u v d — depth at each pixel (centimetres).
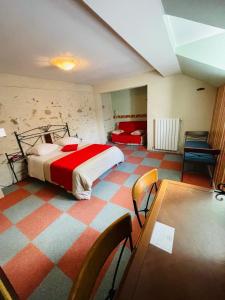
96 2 96
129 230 95
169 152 422
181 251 77
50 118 375
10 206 244
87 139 498
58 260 153
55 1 109
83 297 63
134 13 110
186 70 300
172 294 60
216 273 66
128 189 263
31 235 185
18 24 134
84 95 468
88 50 207
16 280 138
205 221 94
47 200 252
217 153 219
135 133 516
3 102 289
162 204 110
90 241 171
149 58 222
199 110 355
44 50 195
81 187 237
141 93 529
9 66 246
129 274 68
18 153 320
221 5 88
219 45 182
